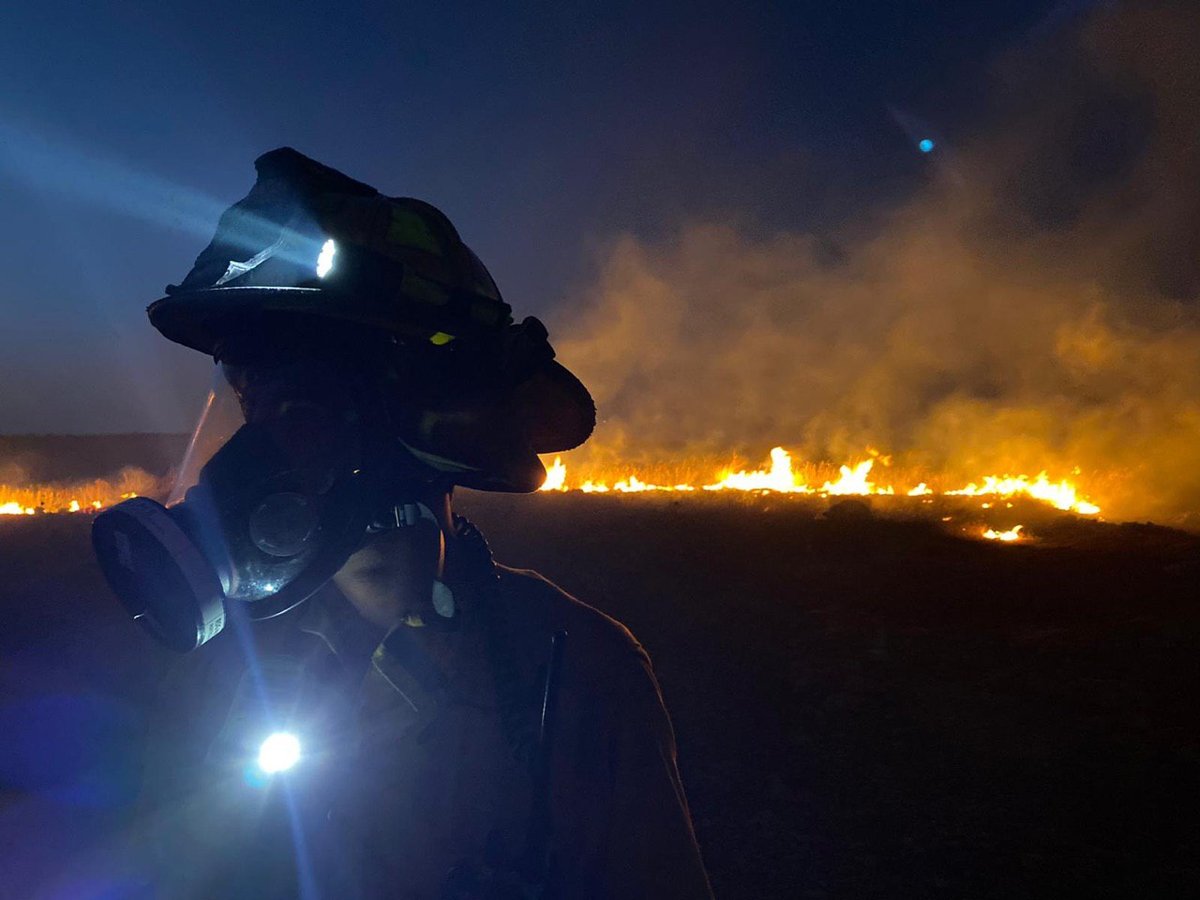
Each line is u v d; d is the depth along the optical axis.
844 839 5.61
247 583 0.86
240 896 0.89
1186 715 6.81
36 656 8.30
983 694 7.50
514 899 0.94
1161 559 12.02
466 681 1.02
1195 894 4.94
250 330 0.91
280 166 0.99
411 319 0.93
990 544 13.53
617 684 1.07
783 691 7.82
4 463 34.56
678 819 1.04
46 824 3.94
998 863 5.29
